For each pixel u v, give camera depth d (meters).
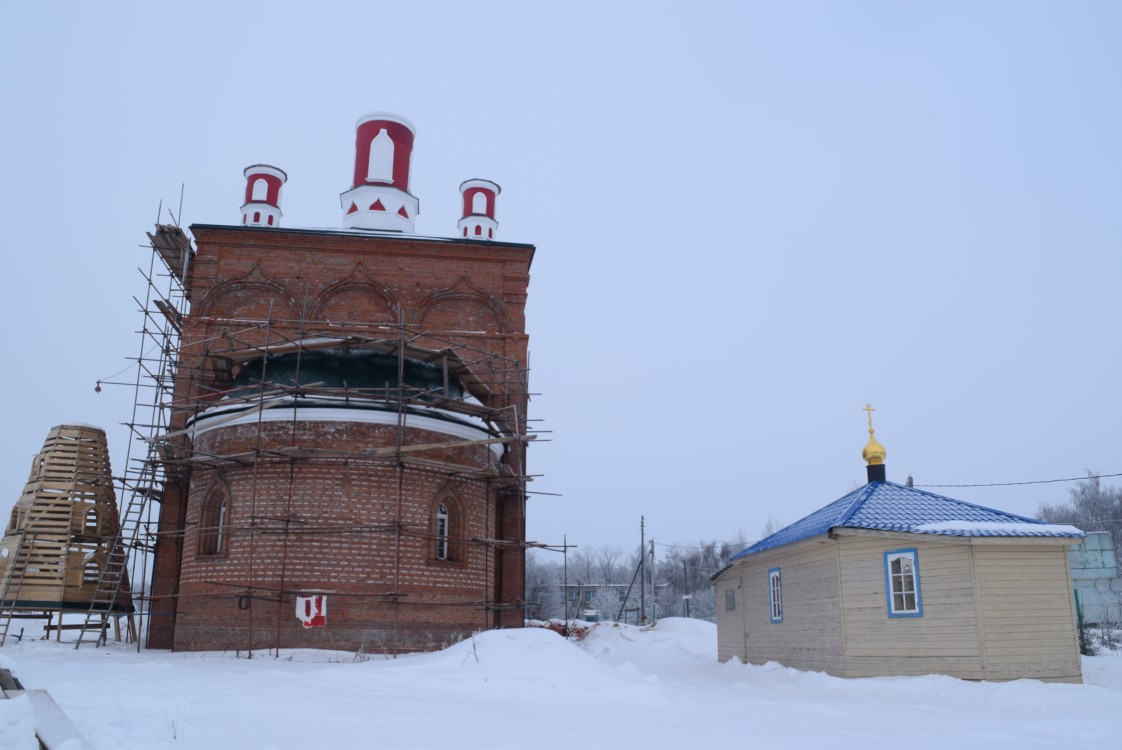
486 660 15.82
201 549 22.03
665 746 9.42
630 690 14.16
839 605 18.33
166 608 24.52
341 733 9.54
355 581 21.12
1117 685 18.03
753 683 18.69
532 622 36.09
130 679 13.98
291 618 20.73
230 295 27.41
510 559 26.30
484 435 24.14
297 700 11.94
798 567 20.27
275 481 21.41
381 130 31.91
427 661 16.62
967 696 15.24
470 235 31.20
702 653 29.11
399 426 21.19
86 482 25.20
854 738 10.37
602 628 36.00
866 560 18.16
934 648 16.97
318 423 21.80
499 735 9.77
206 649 21.16
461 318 28.25
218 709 10.88
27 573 23.86
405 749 8.71
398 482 21.02
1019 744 10.08
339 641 20.75
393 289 28.09
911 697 15.54
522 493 26.81
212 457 21.91
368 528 21.33
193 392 26.03
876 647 17.69
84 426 25.72
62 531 24.42
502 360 27.77
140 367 27.30
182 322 26.94
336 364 22.69
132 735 8.21
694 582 93.12
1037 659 16.61
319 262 27.97
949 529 17.12
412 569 21.77
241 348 25.75
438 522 23.06
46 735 6.82
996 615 16.66
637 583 91.00
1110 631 32.53
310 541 21.09
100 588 23.97
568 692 14.05
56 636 26.61
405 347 22.11
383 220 31.06
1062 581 17.19
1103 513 79.94
